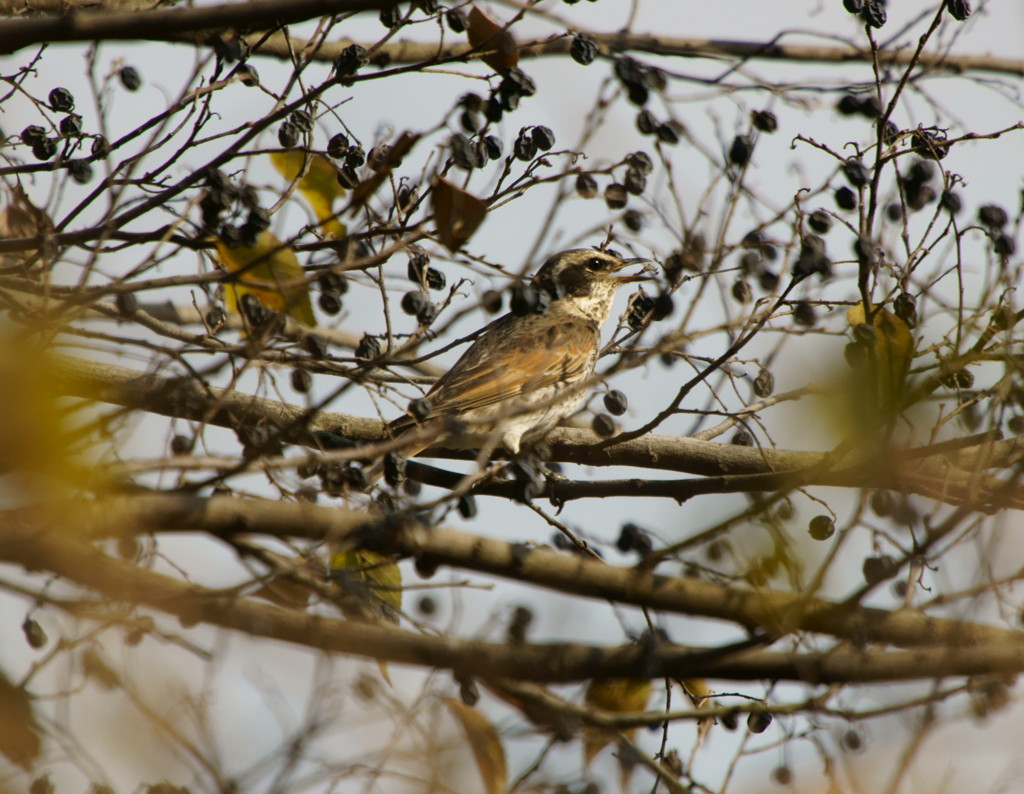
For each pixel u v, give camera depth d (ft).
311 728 30.17
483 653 31.40
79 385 40.22
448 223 31.76
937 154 37.81
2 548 28.76
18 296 39.04
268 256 33.12
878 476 31.68
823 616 30.89
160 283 33.06
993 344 34.83
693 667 31.22
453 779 30.94
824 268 35.22
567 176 30.45
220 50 35.96
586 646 31.76
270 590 34.55
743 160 34.68
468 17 37.29
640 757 33.14
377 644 31.27
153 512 31.30
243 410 38.37
